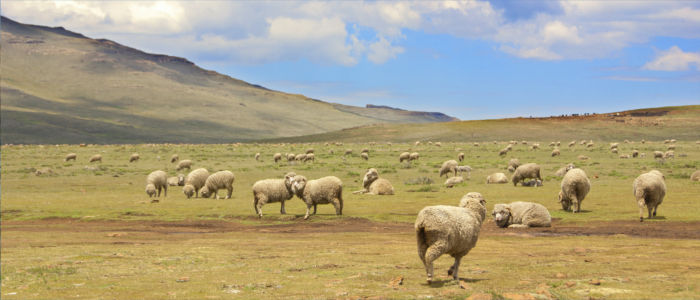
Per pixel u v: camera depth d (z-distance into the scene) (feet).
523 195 88.74
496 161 190.80
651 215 62.39
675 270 31.17
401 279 29.43
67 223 71.00
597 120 526.57
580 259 36.50
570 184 67.87
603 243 45.27
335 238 53.62
